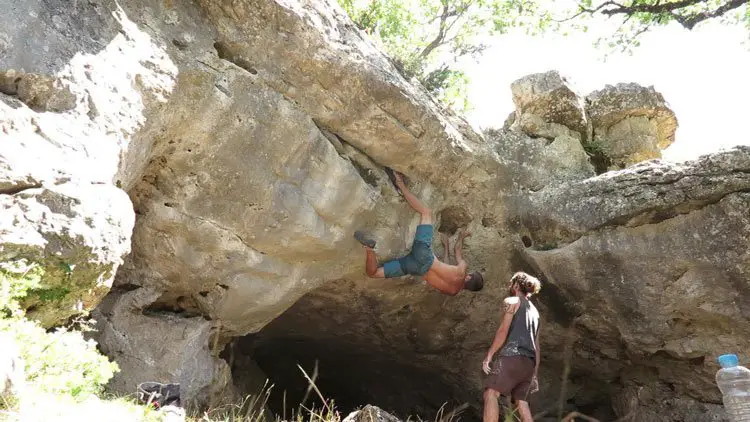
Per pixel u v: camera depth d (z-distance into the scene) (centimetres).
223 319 632
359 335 894
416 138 642
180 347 582
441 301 811
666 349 739
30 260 359
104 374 386
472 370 916
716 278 660
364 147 638
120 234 406
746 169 626
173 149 521
